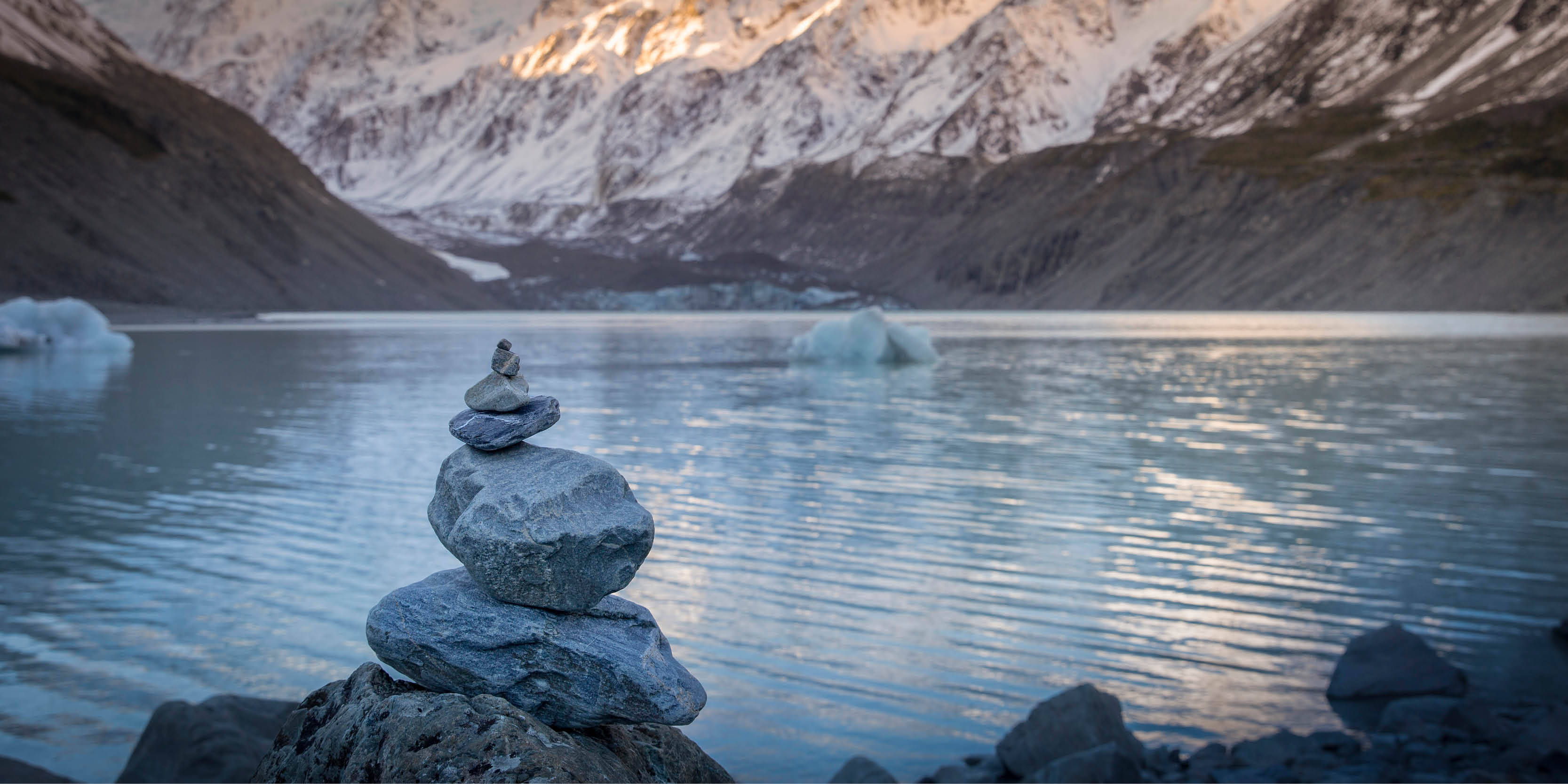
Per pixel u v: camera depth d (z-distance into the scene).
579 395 33.81
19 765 6.50
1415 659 8.44
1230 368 42.88
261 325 98.75
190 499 15.60
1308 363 44.84
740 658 9.02
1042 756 6.81
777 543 12.94
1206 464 19.00
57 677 8.51
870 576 11.48
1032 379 39.28
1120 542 12.99
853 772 6.61
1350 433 23.08
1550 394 31.23
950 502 15.52
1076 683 8.53
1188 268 154.62
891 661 8.96
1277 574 11.52
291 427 24.42
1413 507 15.00
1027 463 19.22
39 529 13.62
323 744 3.34
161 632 9.57
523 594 3.30
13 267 103.38
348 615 10.12
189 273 121.50
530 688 3.32
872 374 42.66
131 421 25.50
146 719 7.77
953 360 50.88
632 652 3.32
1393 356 48.16
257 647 9.24
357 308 142.00
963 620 9.98
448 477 3.54
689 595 10.78
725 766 7.14
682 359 53.91
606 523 3.29
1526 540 12.90
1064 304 167.00
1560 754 6.58
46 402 30.08
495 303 175.88
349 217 171.12
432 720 3.14
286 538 13.14
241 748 6.45
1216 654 9.13
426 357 51.88
